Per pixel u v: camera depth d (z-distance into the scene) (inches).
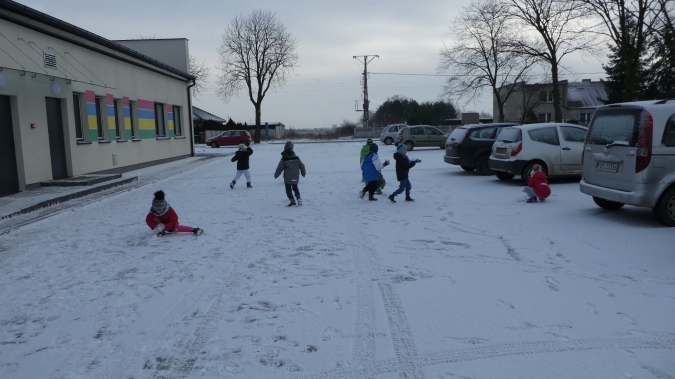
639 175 319.9
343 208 438.9
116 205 480.7
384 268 257.3
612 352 160.6
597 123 366.6
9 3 487.2
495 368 152.1
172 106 1069.8
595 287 221.1
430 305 204.2
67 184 570.6
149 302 215.5
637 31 823.7
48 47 585.0
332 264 266.1
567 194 470.3
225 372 153.6
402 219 383.6
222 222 387.2
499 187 538.9
